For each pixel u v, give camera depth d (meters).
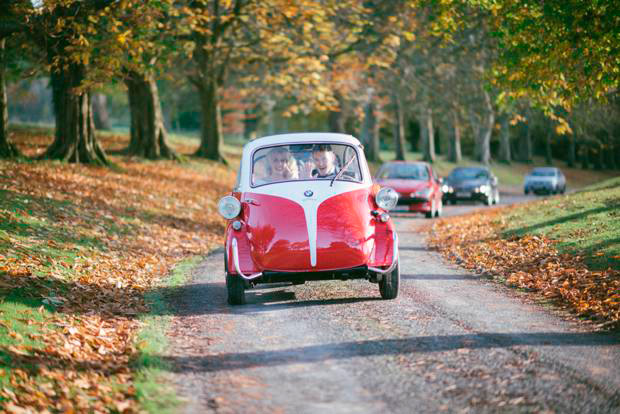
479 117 39.88
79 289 8.84
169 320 7.85
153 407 4.90
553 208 16.77
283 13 25.50
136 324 7.59
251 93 46.97
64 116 23.59
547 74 15.66
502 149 71.31
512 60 15.96
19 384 5.12
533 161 80.38
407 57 37.03
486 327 7.08
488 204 28.27
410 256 13.07
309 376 5.59
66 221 13.25
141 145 32.12
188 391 5.27
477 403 4.81
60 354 6.05
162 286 10.21
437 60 36.38
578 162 90.56
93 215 14.88
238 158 43.12
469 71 35.16
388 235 8.60
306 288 9.84
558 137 77.19
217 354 6.36
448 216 22.62
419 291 9.31
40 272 8.99
